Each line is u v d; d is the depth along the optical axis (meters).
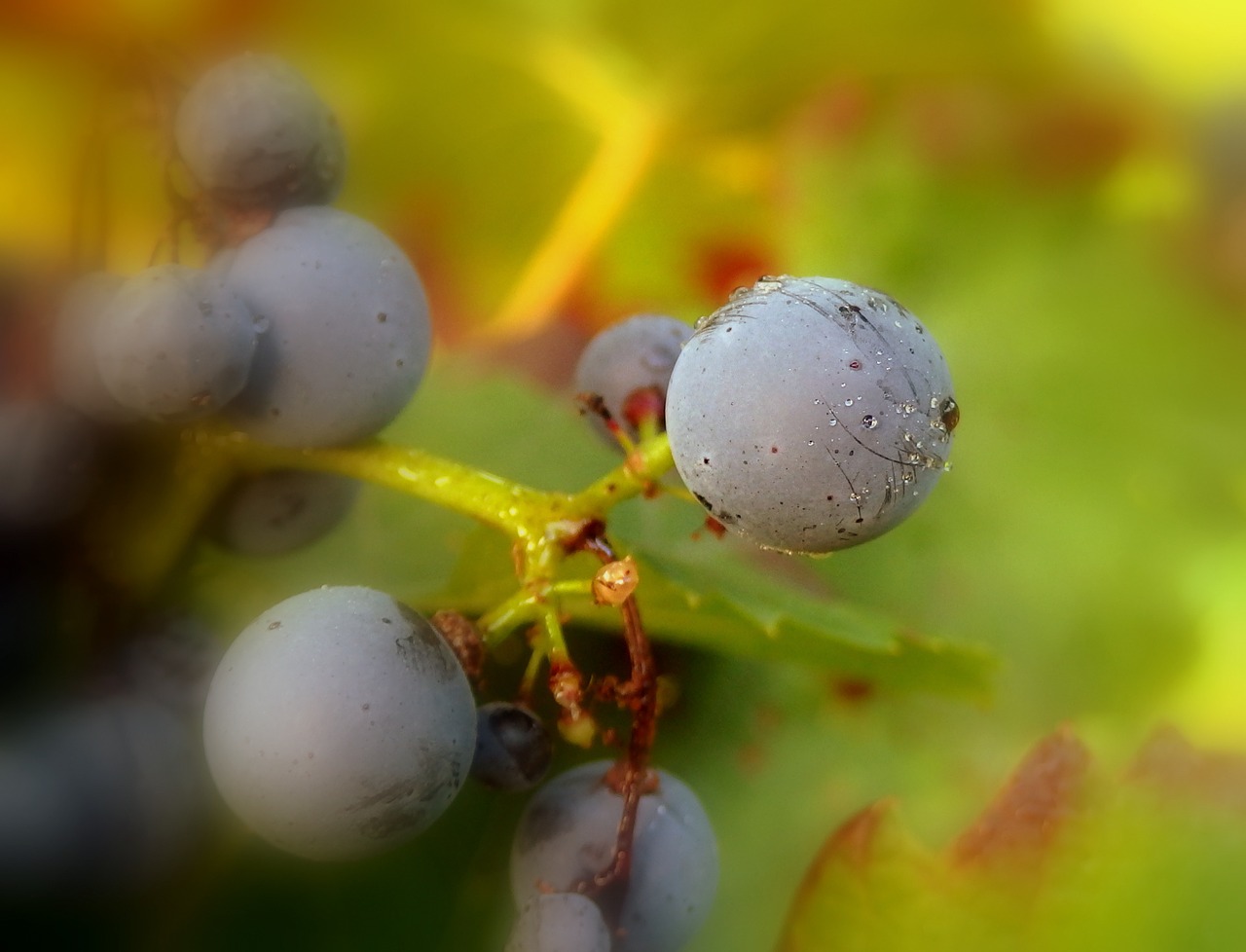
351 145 0.18
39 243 0.15
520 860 0.15
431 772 0.14
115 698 0.15
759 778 0.18
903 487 0.14
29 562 0.14
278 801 0.14
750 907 0.18
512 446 0.18
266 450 0.15
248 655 0.14
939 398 0.14
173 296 0.14
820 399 0.13
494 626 0.15
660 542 0.18
